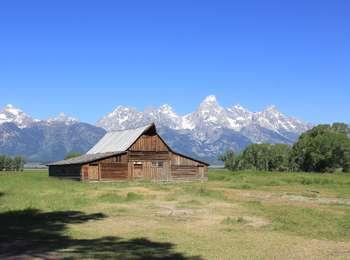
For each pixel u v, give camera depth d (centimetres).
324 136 13575
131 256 1747
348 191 5397
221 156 16112
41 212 3114
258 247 1958
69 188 5331
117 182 7575
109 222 2681
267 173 10306
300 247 1967
